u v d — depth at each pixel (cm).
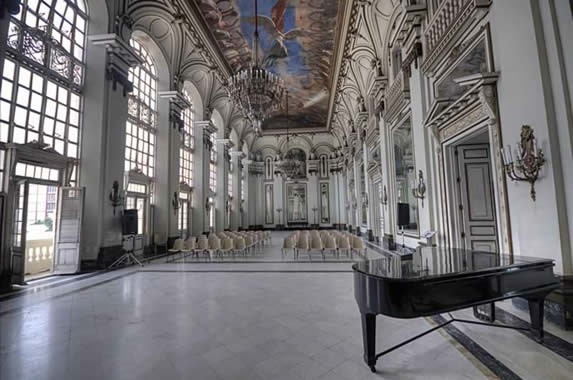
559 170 312
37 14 610
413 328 337
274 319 368
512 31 361
